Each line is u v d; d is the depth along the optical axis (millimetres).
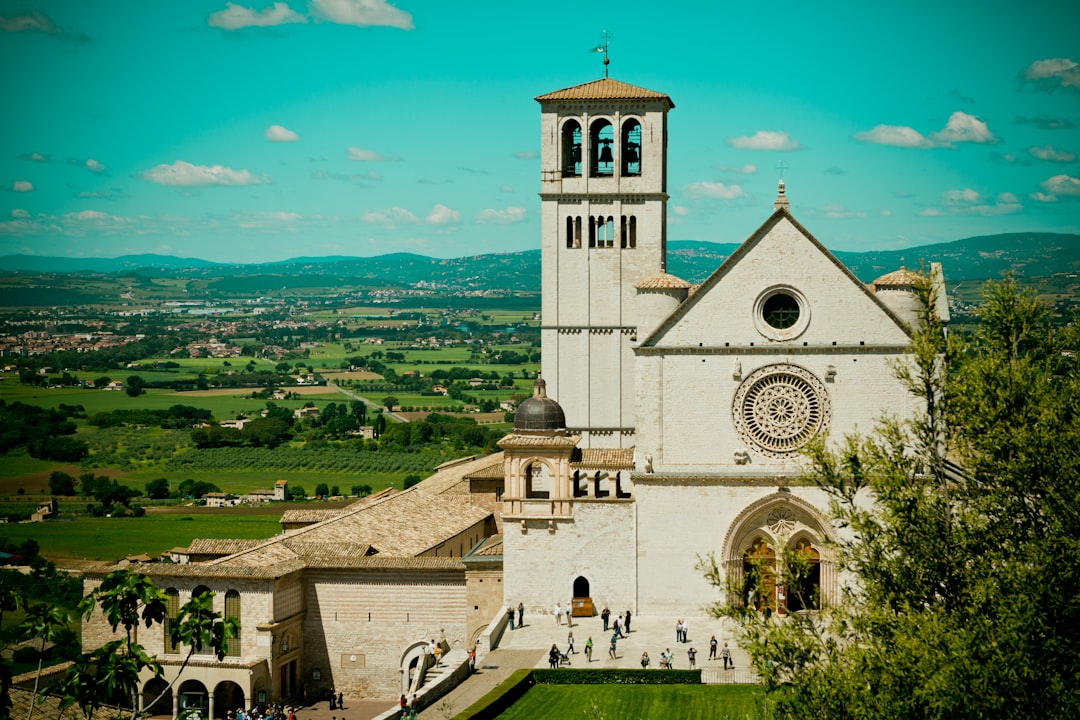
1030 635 56594
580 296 139250
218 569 111875
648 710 88875
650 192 137750
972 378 65000
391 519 138750
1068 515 60562
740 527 109000
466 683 95062
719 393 109750
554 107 138125
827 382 108375
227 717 107875
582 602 111500
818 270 108438
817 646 61094
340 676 117500
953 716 54406
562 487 112125
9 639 113188
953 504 66562
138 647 57000
